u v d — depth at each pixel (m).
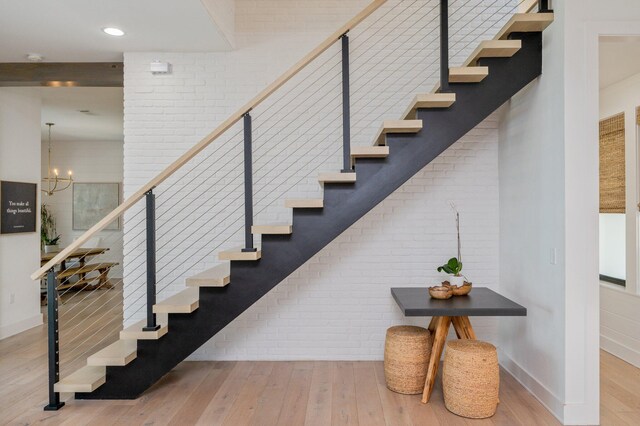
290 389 3.21
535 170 3.14
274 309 3.91
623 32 2.70
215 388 3.23
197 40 3.68
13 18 3.21
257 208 3.92
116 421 2.71
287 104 3.92
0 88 4.61
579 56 2.71
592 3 2.71
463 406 2.74
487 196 3.92
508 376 3.51
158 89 3.93
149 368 3.04
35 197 5.09
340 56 3.92
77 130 7.55
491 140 3.92
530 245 3.22
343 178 2.90
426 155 2.96
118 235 8.53
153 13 3.16
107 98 5.56
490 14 3.89
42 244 7.70
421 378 3.10
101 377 3.01
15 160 4.82
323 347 3.90
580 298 2.69
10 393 3.15
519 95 3.43
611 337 4.02
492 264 3.91
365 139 3.91
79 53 3.93
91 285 7.74
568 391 2.68
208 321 3.04
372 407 2.89
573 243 2.70
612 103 4.15
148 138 3.93
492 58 3.01
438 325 3.07
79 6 3.04
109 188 8.56
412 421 2.69
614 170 4.09
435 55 3.90
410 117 3.27
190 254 3.92
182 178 3.92
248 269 3.02
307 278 3.91
